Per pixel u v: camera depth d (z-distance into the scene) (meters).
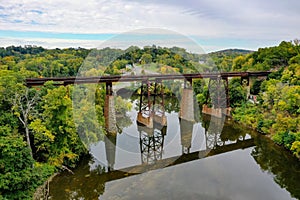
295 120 27.23
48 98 18.89
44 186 17.94
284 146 27.16
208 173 20.94
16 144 13.27
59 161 20.00
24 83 20.14
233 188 18.80
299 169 22.42
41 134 17.97
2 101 17.16
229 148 27.64
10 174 12.62
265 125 32.34
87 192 17.92
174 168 21.44
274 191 18.67
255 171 21.89
